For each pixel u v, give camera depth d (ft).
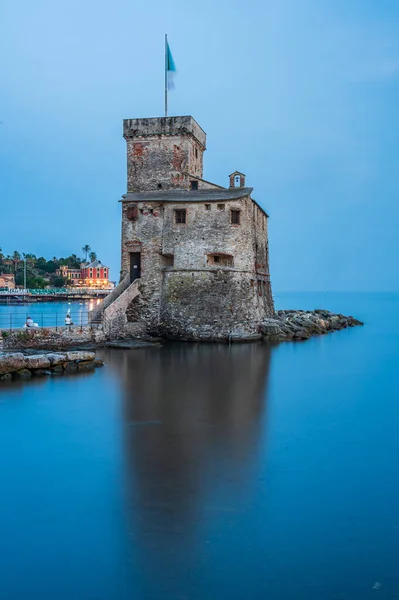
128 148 191.21
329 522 49.14
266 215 221.25
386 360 143.84
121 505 51.85
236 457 64.59
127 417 81.10
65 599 39.17
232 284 168.14
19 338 139.03
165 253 172.14
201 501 52.75
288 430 75.92
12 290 568.82
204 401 91.40
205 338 166.40
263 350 156.56
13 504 52.19
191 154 191.72
